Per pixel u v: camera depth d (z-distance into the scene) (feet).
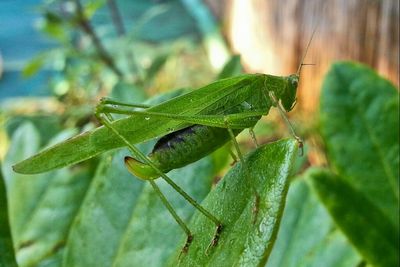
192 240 0.33
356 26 0.99
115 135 0.39
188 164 0.38
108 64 1.10
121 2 2.35
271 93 0.41
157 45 1.79
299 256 0.44
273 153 0.30
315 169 0.44
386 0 0.88
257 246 0.28
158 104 0.39
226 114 0.40
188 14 2.46
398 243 0.43
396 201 0.44
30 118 0.72
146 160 0.37
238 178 0.33
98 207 0.39
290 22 1.45
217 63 1.86
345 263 0.43
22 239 0.45
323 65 1.16
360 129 0.46
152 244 0.37
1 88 1.67
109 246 0.38
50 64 1.70
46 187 0.47
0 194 0.35
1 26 2.02
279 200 0.29
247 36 2.04
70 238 0.39
